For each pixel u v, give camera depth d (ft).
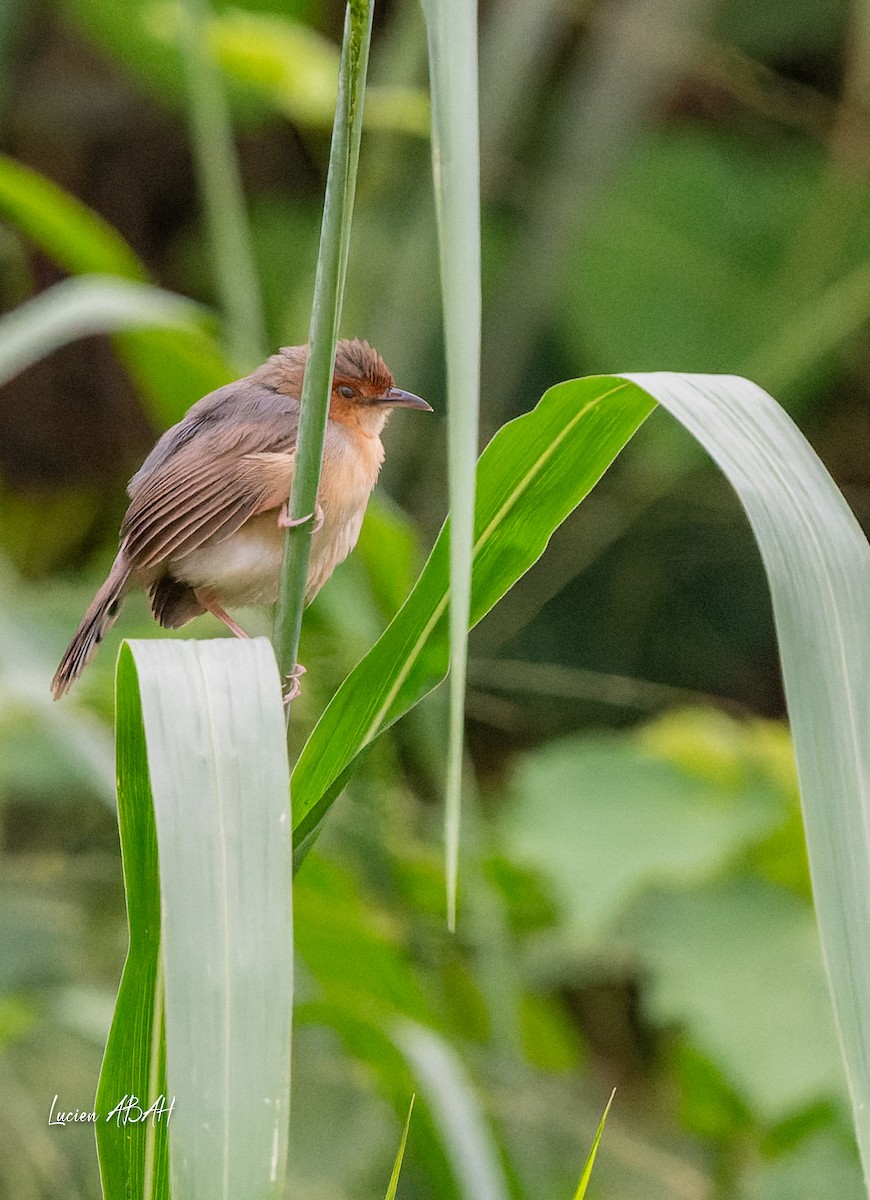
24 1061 34.30
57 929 37.45
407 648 16.48
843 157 48.91
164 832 13.38
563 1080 37.96
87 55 55.36
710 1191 34.88
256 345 31.63
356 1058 28.60
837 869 12.46
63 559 53.67
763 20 51.57
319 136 52.06
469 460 12.10
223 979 13.02
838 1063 31.65
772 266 50.01
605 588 49.21
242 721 14.02
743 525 49.19
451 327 12.23
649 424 47.32
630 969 37.52
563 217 44.93
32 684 29.37
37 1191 32.99
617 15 44.98
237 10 42.63
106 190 56.90
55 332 26.20
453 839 11.99
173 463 25.49
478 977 35.17
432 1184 26.50
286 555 16.90
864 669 13.20
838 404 51.62
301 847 16.70
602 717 46.52
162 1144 14.62
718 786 35.70
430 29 12.84
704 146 51.47
